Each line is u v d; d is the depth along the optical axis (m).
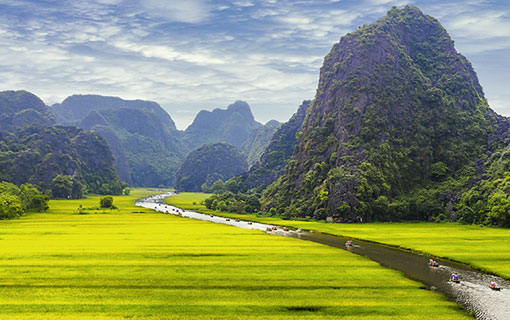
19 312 52.91
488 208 149.00
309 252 91.56
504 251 94.44
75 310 53.78
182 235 118.38
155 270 73.62
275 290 62.59
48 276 69.19
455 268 79.69
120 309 54.22
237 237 115.00
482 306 56.81
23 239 108.69
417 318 51.84
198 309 54.34
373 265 79.56
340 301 57.81
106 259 82.44
